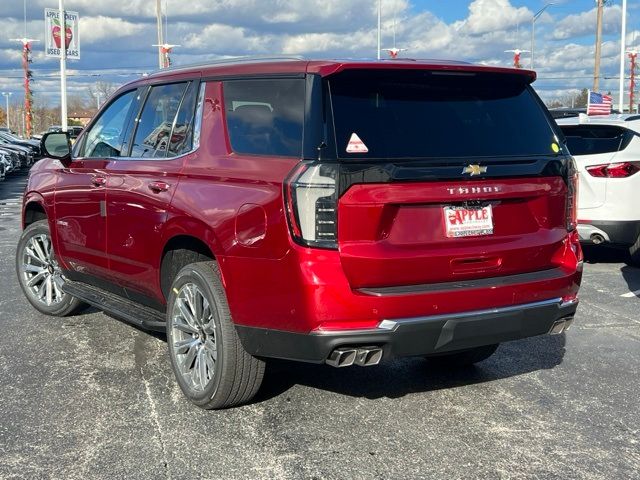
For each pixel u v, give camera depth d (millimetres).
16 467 3600
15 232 11922
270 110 4000
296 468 3625
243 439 3951
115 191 5047
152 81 5109
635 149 8336
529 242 4062
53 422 4141
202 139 4398
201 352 4324
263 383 4805
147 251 4723
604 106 24891
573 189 4336
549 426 4176
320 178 3566
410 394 4656
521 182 4027
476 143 4012
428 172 3723
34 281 6512
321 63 3846
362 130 3738
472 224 3895
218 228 3990
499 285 3885
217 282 4137
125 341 5684
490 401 4555
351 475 3559
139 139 5055
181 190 4355
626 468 3662
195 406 4383
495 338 3926
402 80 3979
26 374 4926
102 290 5695
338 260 3570
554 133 4375
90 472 3557
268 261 3729
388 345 3658
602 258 9703
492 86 4277
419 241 3758
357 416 4289
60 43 34906
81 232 5555
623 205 8297
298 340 3691
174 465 3643
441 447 3885
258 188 3812
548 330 4160
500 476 3564
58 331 5957
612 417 4316
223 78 4379
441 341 3768
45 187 6082
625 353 5566
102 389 4656
